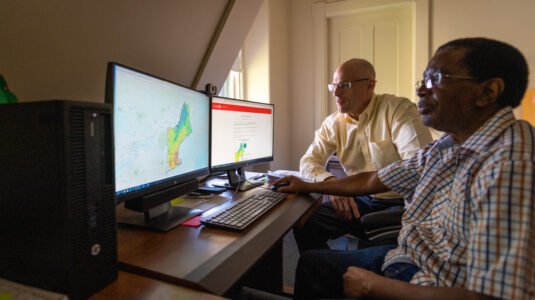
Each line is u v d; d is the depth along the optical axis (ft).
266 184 4.80
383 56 10.03
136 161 2.58
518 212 1.74
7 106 1.68
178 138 3.24
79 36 3.21
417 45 9.25
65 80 3.24
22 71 2.84
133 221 2.91
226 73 5.97
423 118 2.67
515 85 2.25
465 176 2.16
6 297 1.61
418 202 2.71
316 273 3.11
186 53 4.84
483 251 1.80
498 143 2.05
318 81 10.47
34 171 1.65
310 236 4.84
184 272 2.00
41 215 1.66
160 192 2.92
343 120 5.82
